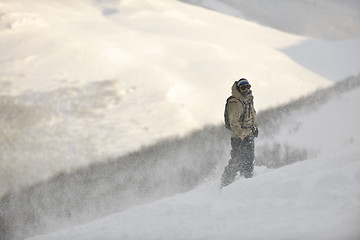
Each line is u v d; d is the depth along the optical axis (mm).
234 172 17781
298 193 10586
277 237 6949
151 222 12344
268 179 12641
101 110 34656
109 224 14141
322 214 8031
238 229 8578
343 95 41438
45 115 32812
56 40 44281
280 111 37125
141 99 36938
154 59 45406
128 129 32156
